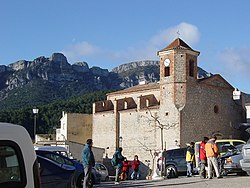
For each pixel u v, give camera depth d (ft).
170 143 179.11
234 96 211.41
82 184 66.54
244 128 202.39
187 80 183.01
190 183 67.72
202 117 186.39
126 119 200.75
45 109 378.32
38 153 63.41
